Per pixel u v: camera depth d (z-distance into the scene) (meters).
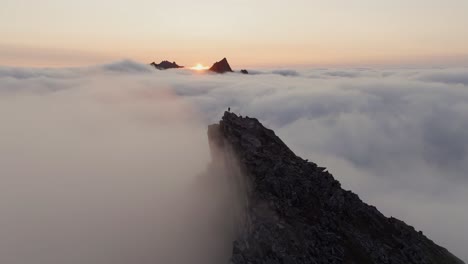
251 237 50.75
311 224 51.03
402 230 59.53
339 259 47.84
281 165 57.56
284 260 46.62
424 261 54.56
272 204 52.12
